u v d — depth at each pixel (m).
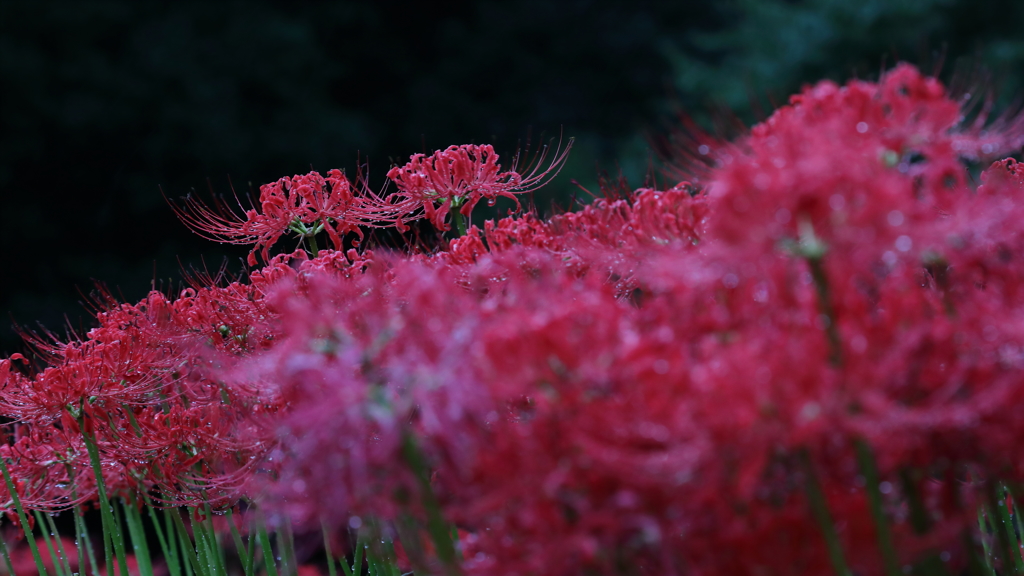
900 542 2.44
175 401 2.79
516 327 2.40
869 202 2.38
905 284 2.43
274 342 2.68
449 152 2.76
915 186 2.53
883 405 2.37
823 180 2.38
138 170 7.12
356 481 2.41
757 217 2.39
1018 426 2.44
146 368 2.76
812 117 2.48
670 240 2.53
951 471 2.48
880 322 2.41
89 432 2.75
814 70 7.36
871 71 7.25
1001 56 6.51
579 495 2.43
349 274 2.68
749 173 2.39
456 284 2.59
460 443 2.42
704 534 2.43
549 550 2.43
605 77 10.64
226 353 2.69
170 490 2.77
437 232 2.77
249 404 2.61
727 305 2.43
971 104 2.55
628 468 2.40
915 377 2.42
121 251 7.03
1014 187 2.58
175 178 7.23
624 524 2.42
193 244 6.91
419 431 2.46
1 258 6.58
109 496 2.92
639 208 2.55
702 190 2.55
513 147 9.50
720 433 2.38
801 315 2.41
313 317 2.44
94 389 2.73
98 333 2.77
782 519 2.43
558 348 2.40
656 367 2.39
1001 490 2.67
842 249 2.39
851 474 2.44
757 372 2.34
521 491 2.42
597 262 2.57
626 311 2.47
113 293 6.62
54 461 2.83
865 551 2.44
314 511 2.47
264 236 2.81
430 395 2.41
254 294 2.72
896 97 2.47
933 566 2.49
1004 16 6.98
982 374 2.43
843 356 2.38
